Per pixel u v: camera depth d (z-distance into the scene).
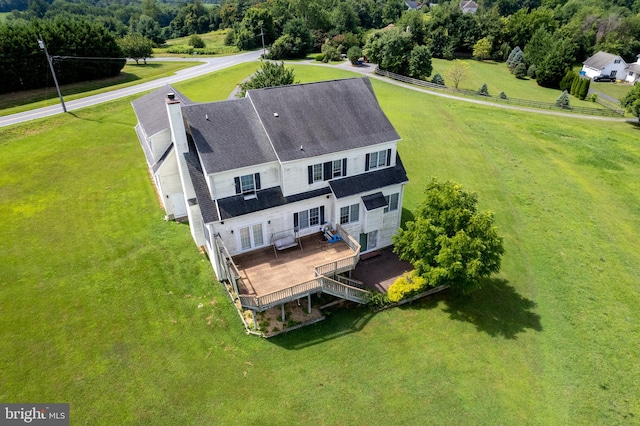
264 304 22.34
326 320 24.58
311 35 109.31
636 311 27.08
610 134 60.06
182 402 19.41
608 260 32.00
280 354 22.14
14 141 44.03
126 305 24.62
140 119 34.34
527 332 24.78
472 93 78.00
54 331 22.67
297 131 26.83
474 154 49.19
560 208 38.91
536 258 31.50
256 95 27.55
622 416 20.22
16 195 35.09
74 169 39.84
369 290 26.97
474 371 21.88
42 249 28.95
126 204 34.72
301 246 27.22
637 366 23.00
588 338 24.70
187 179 26.30
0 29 61.97
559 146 54.31
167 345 22.25
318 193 27.16
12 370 20.45
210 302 25.14
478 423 19.30
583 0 151.62
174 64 92.62
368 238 30.31
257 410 19.22
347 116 28.88
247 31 115.25
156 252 29.19
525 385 21.38
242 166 24.56
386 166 29.80
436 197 25.58
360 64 95.44
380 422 19.03
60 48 67.38
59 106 55.41
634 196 42.38
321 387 20.47
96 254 28.73
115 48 77.25
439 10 119.56
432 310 25.91
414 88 78.19
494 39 120.38
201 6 185.38
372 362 22.02
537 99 83.00
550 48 99.25
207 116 26.08
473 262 23.34
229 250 25.98
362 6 152.38
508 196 40.19
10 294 24.94
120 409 18.98
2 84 61.59
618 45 114.06
